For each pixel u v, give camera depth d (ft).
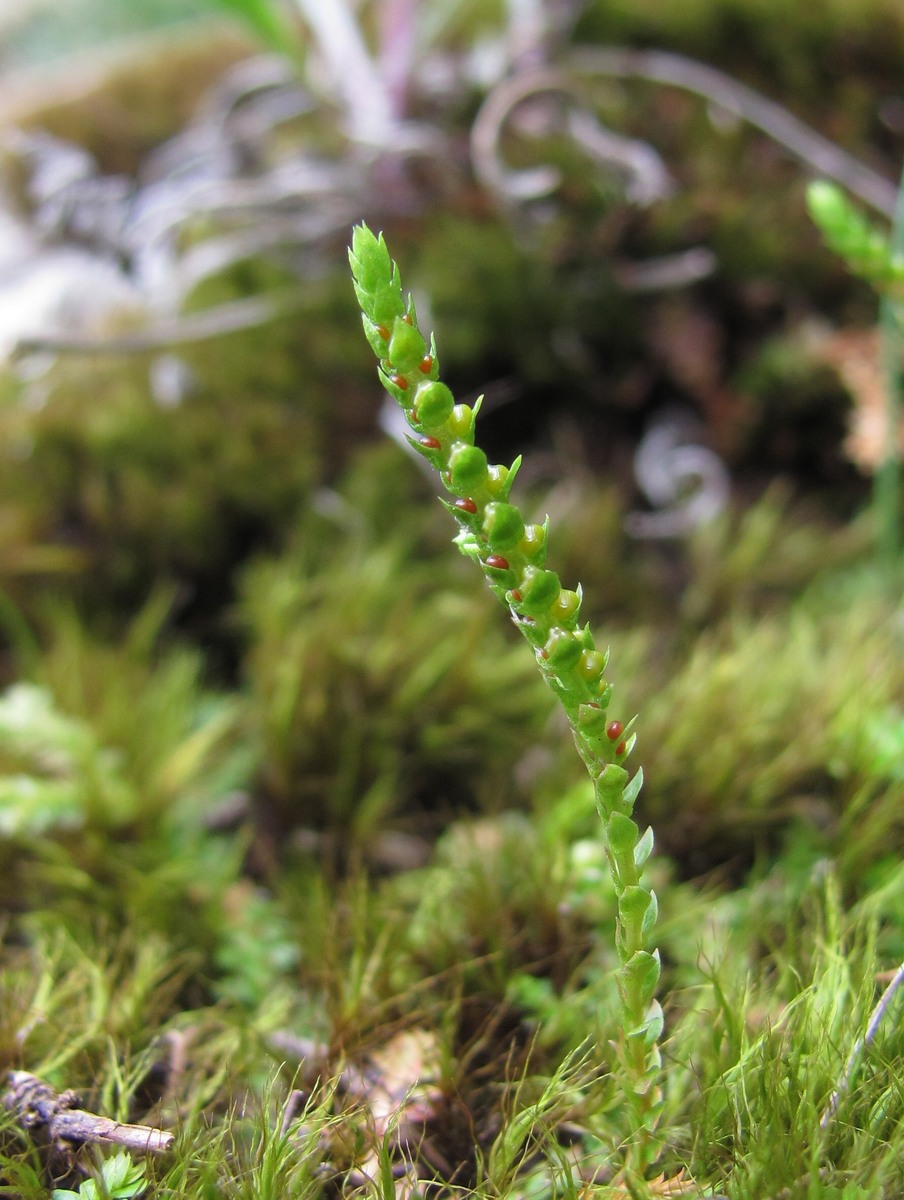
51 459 0.48
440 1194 0.24
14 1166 0.23
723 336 0.53
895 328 0.36
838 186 0.54
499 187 0.51
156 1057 0.27
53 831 0.35
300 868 0.36
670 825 0.34
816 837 0.33
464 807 0.38
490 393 0.52
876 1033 0.23
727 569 0.46
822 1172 0.22
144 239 0.57
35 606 0.47
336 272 0.53
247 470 0.49
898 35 0.56
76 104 0.64
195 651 0.46
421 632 0.41
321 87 0.55
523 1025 0.27
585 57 0.56
